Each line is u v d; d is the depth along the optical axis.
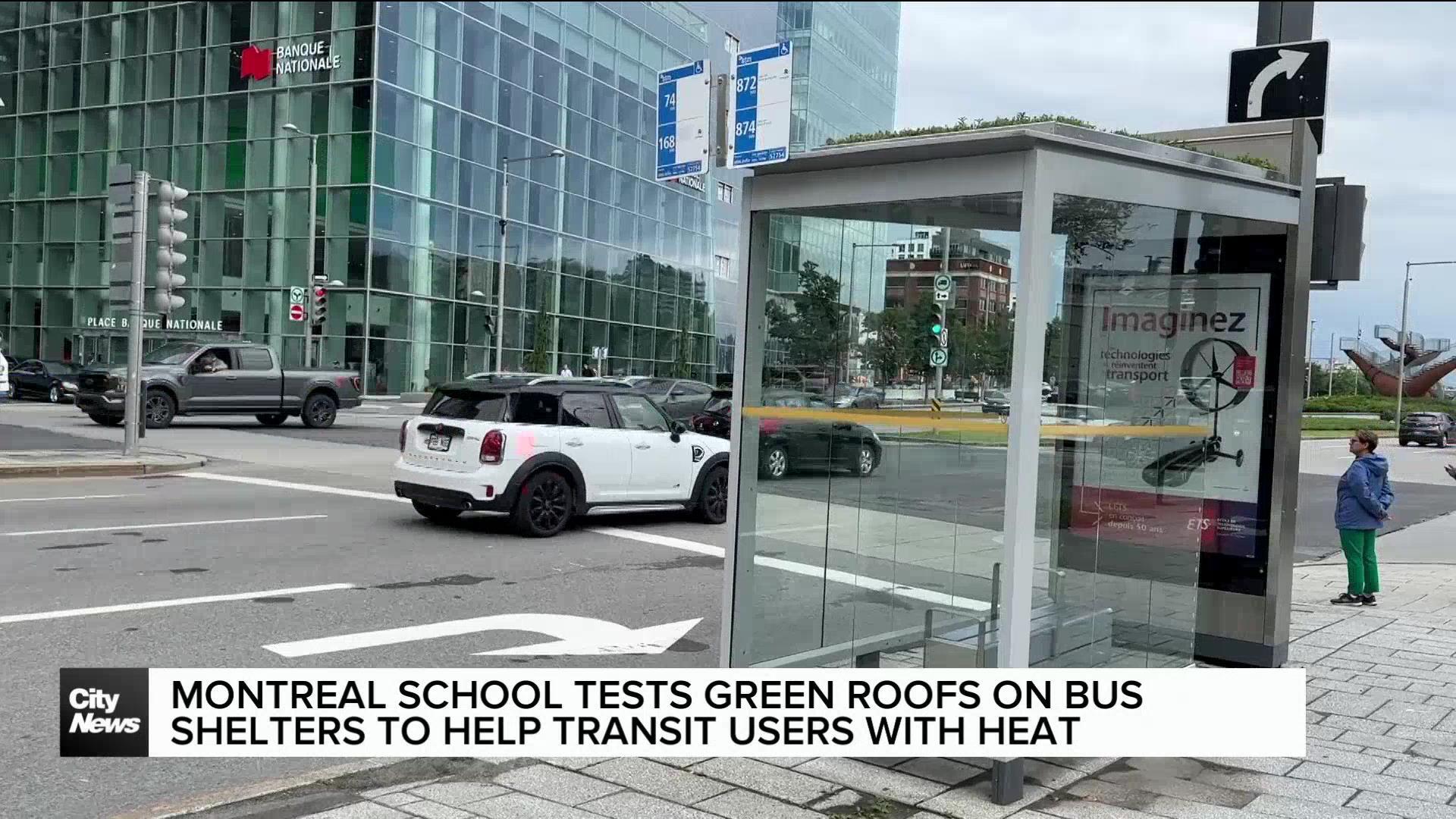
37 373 34.16
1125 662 6.12
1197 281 6.84
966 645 5.28
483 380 12.93
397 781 4.95
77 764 5.13
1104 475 5.81
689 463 13.41
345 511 13.36
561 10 48.12
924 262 5.22
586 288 50.09
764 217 5.70
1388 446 42.34
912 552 5.47
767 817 4.50
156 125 43.81
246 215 41.84
